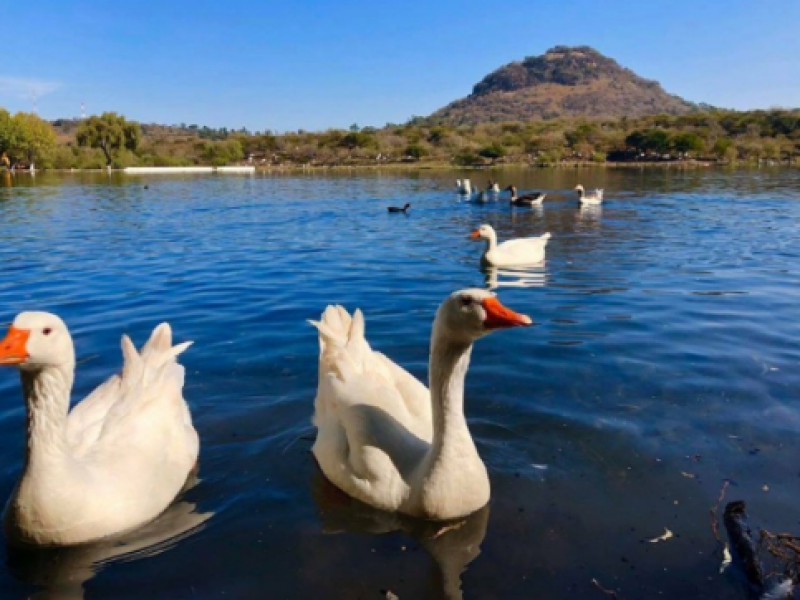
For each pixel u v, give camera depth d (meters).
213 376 1.83
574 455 1.37
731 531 1.09
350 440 1.27
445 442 1.16
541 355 1.99
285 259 3.89
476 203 8.02
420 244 4.59
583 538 1.09
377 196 9.34
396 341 2.17
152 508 1.18
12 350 1.01
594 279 3.23
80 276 3.29
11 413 1.57
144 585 1.00
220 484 1.30
